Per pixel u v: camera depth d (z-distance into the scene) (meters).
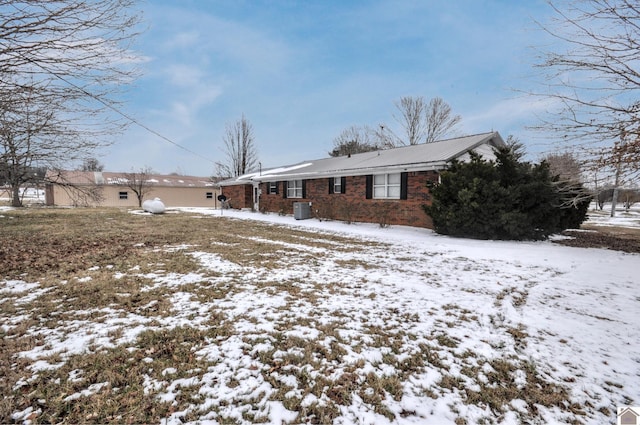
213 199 35.34
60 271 5.17
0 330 3.02
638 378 2.41
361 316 3.50
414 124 33.09
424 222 11.52
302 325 3.25
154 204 18.12
